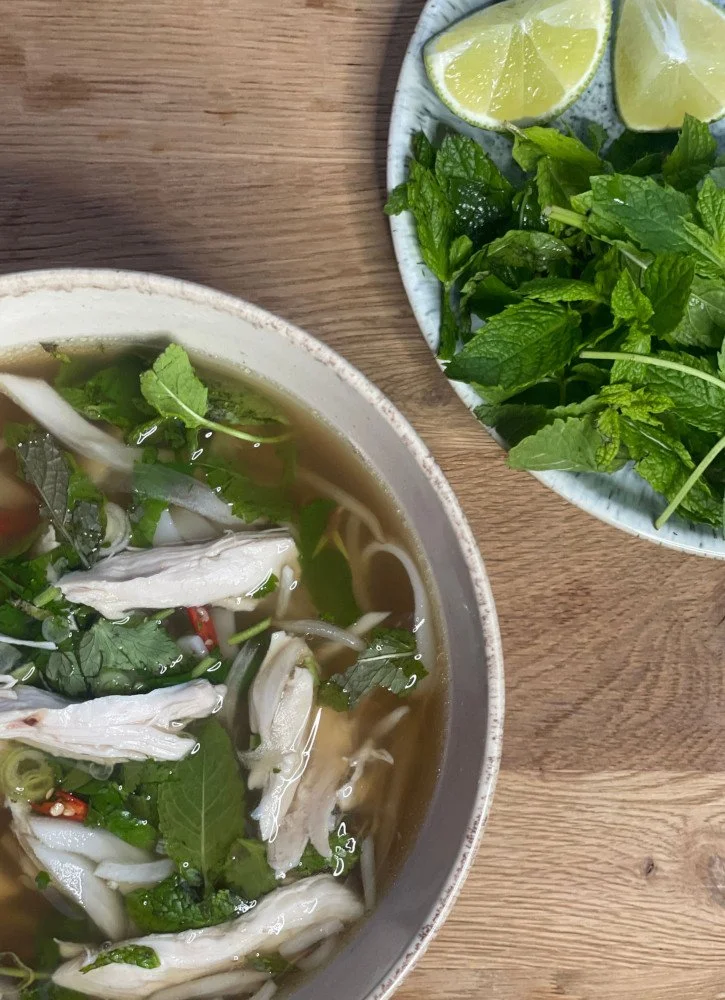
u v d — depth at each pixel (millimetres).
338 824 388
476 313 409
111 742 372
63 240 404
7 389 382
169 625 387
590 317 407
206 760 380
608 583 416
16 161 403
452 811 366
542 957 412
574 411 395
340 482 389
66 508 381
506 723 413
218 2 407
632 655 416
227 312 356
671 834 416
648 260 393
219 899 378
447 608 376
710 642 418
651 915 415
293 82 410
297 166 410
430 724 385
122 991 379
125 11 405
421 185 395
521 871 412
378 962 363
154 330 374
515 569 414
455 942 411
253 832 382
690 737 417
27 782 379
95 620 380
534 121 417
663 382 393
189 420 374
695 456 410
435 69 399
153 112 406
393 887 380
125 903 379
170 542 386
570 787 414
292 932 382
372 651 387
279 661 385
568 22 405
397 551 386
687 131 405
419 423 413
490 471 414
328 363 357
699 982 416
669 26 416
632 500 409
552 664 415
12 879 383
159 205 407
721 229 385
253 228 409
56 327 371
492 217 412
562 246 402
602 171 405
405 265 399
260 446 388
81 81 405
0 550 380
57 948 380
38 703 372
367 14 411
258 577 387
